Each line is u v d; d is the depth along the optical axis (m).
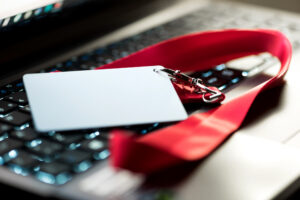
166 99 0.38
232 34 0.46
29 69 0.45
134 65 0.43
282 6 0.75
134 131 0.36
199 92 0.39
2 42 0.46
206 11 0.58
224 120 0.36
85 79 0.39
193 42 0.45
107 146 0.35
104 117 0.35
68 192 0.31
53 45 0.49
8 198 0.32
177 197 0.30
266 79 0.43
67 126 0.35
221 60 0.46
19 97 0.40
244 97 0.38
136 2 0.58
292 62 0.46
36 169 0.33
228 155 0.34
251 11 0.58
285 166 0.33
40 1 0.48
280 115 0.38
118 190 0.31
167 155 0.31
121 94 0.37
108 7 0.55
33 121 0.36
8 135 0.36
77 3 0.51
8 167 0.33
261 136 0.36
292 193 0.32
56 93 0.37
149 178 0.31
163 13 0.57
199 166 0.32
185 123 0.36
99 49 0.49
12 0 0.46
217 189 0.31
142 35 0.52
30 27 0.48
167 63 0.45
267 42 0.45
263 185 0.31
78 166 0.33
